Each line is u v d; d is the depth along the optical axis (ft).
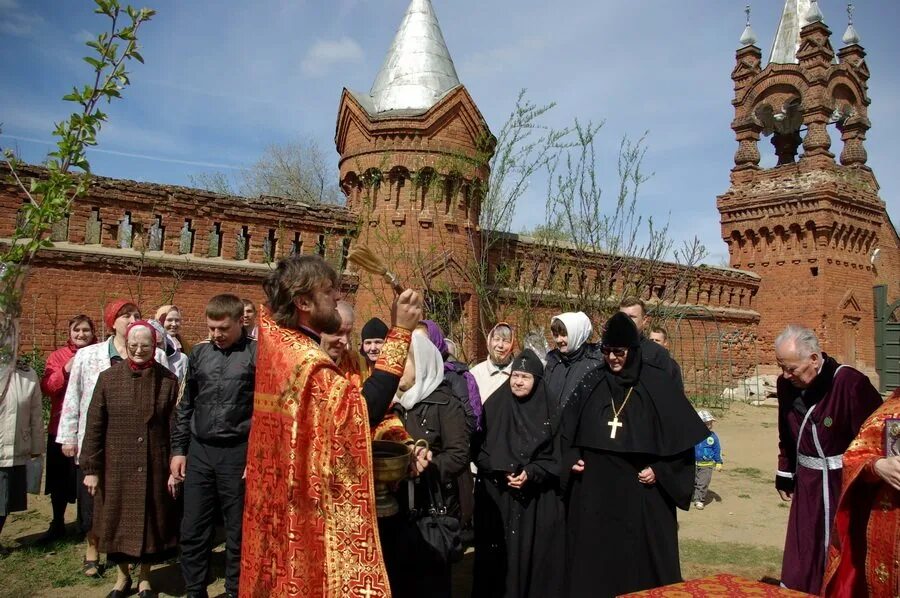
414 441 12.39
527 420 15.35
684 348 69.10
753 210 79.36
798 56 77.82
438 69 47.44
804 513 14.49
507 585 15.01
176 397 17.74
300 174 133.49
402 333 9.58
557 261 48.57
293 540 7.92
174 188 38.91
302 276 8.94
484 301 44.21
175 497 17.22
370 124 43.86
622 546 14.08
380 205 43.80
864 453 11.14
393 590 12.09
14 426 19.86
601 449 14.44
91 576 18.92
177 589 18.28
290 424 8.05
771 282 77.92
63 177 14.64
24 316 34.19
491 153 46.34
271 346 8.72
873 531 10.78
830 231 74.69
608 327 14.75
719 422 57.21
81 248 35.94
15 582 18.35
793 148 84.12
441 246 43.42
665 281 65.21
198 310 39.52
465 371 18.04
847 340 76.18
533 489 15.37
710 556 21.98
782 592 9.52
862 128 81.41
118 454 16.62
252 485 8.73
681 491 14.11
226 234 40.83
